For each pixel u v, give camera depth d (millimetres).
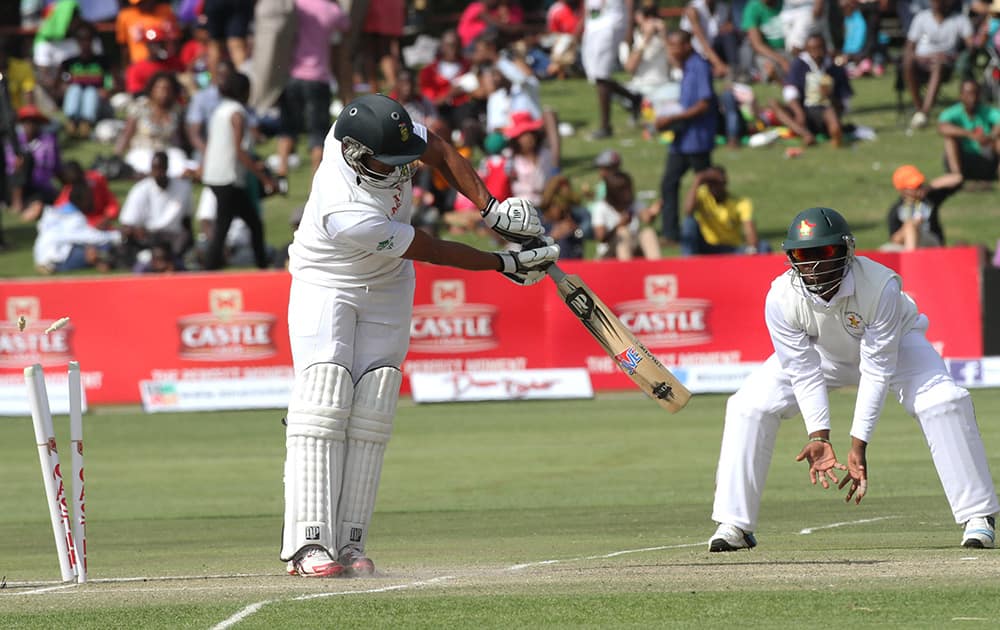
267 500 34344
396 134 19500
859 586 17500
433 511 31625
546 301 53625
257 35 66812
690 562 21016
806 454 21203
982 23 78500
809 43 76312
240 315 53656
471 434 45500
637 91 79062
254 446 44531
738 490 22188
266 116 76562
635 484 35156
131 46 82375
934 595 16641
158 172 64188
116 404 53969
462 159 20609
